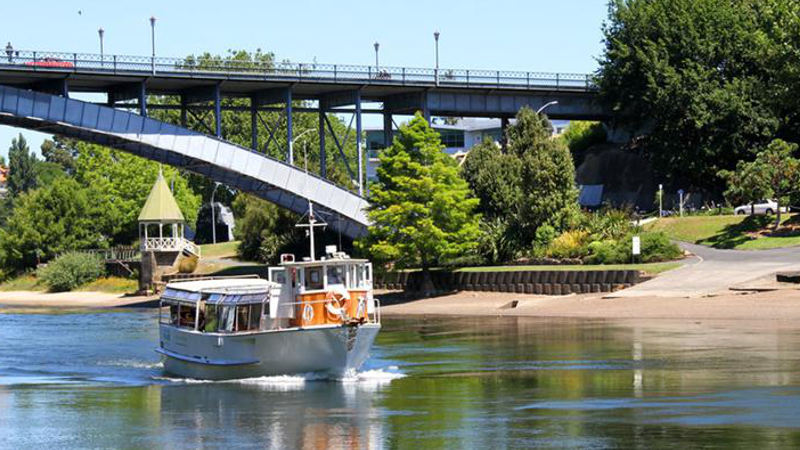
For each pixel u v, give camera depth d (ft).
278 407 120.37
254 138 317.63
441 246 283.59
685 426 100.99
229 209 532.32
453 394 124.98
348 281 140.77
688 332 172.24
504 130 361.51
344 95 323.98
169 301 154.92
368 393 128.16
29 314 300.81
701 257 252.83
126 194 483.92
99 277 409.08
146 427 111.86
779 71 303.07
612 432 99.96
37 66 267.18
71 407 125.70
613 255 263.70
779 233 265.34
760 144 327.26
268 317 141.59
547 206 288.92
